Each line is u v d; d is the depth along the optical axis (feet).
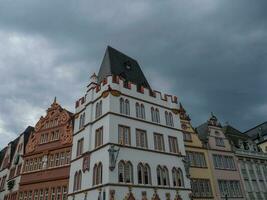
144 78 156.35
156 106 136.56
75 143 133.18
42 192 133.59
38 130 158.81
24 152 162.09
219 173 153.58
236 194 153.89
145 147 118.83
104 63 148.25
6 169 178.40
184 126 157.89
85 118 132.05
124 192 100.83
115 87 123.24
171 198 114.42
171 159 125.70
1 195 167.73
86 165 115.34
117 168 103.50
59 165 136.46
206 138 163.22
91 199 105.19
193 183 139.85
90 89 135.54
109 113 113.91
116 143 108.99
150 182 111.45
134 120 121.70
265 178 177.58
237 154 171.12
